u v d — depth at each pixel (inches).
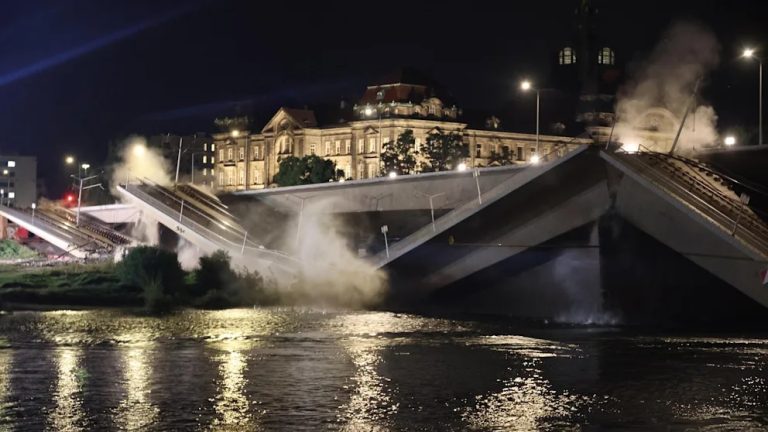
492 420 2038.6
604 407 2154.3
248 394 2267.5
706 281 3649.1
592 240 3693.4
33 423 1996.8
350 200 4958.2
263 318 3725.4
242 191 5644.7
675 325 3595.0
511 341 3132.4
